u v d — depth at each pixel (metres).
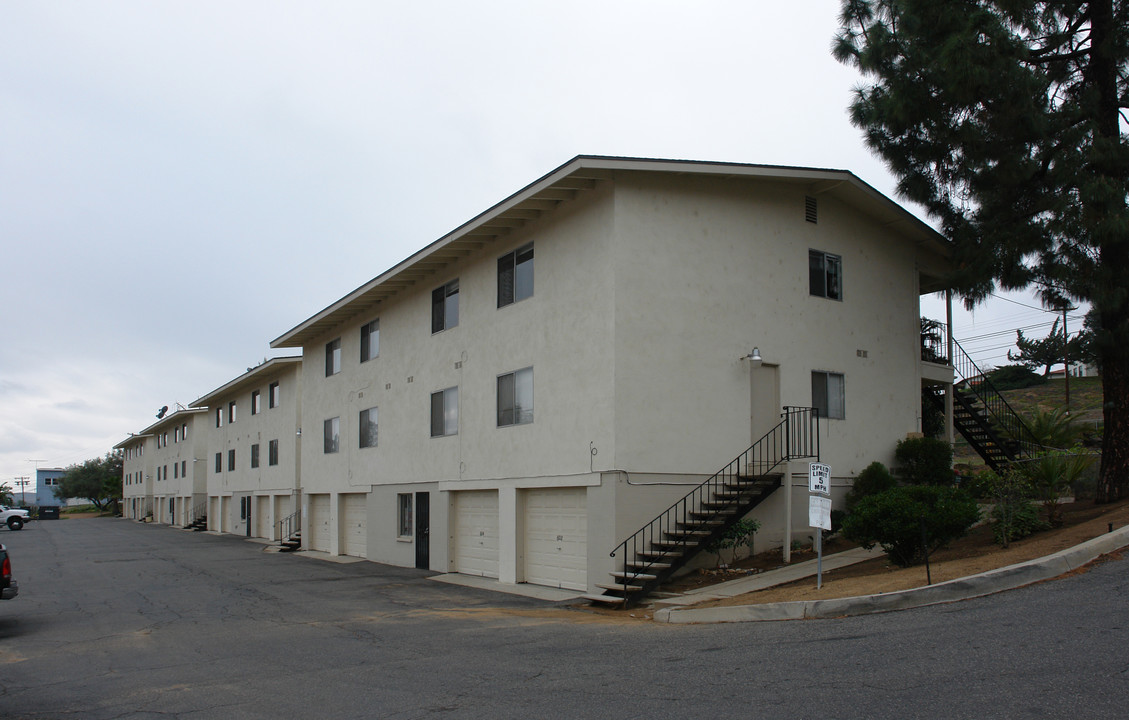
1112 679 6.49
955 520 12.93
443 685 8.36
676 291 16.70
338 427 29.75
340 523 29.25
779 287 18.23
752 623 10.81
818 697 6.78
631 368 16.02
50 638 12.38
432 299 23.25
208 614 14.83
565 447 17.05
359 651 10.69
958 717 5.97
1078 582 9.99
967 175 17.12
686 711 6.73
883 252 20.84
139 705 8.06
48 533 49.38
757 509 17.25
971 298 17.02
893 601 10.35
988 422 23.67
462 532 21.45
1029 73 15.11
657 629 11.43
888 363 20.44
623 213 16.31
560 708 7.14
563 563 17.34
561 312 17.52
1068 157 15.05
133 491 81.38
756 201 18.12
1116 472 15.70
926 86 16.58
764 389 17.81
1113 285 15.24
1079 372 57.62
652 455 16.00
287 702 7.95
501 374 19.59
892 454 20.14
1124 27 15.82
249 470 42.44
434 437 22.64
